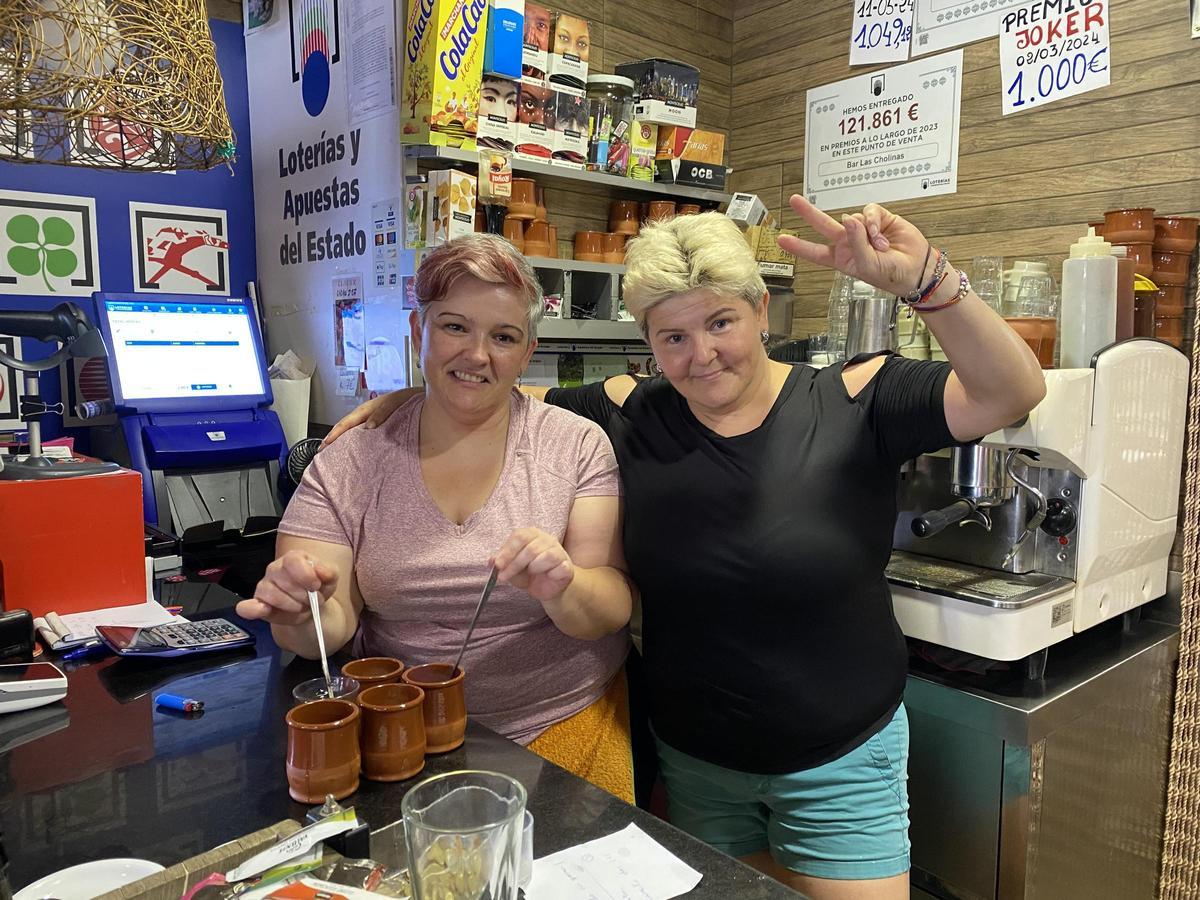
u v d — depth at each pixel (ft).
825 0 8.27
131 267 7.84
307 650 4.13
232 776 3.15
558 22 7.21
